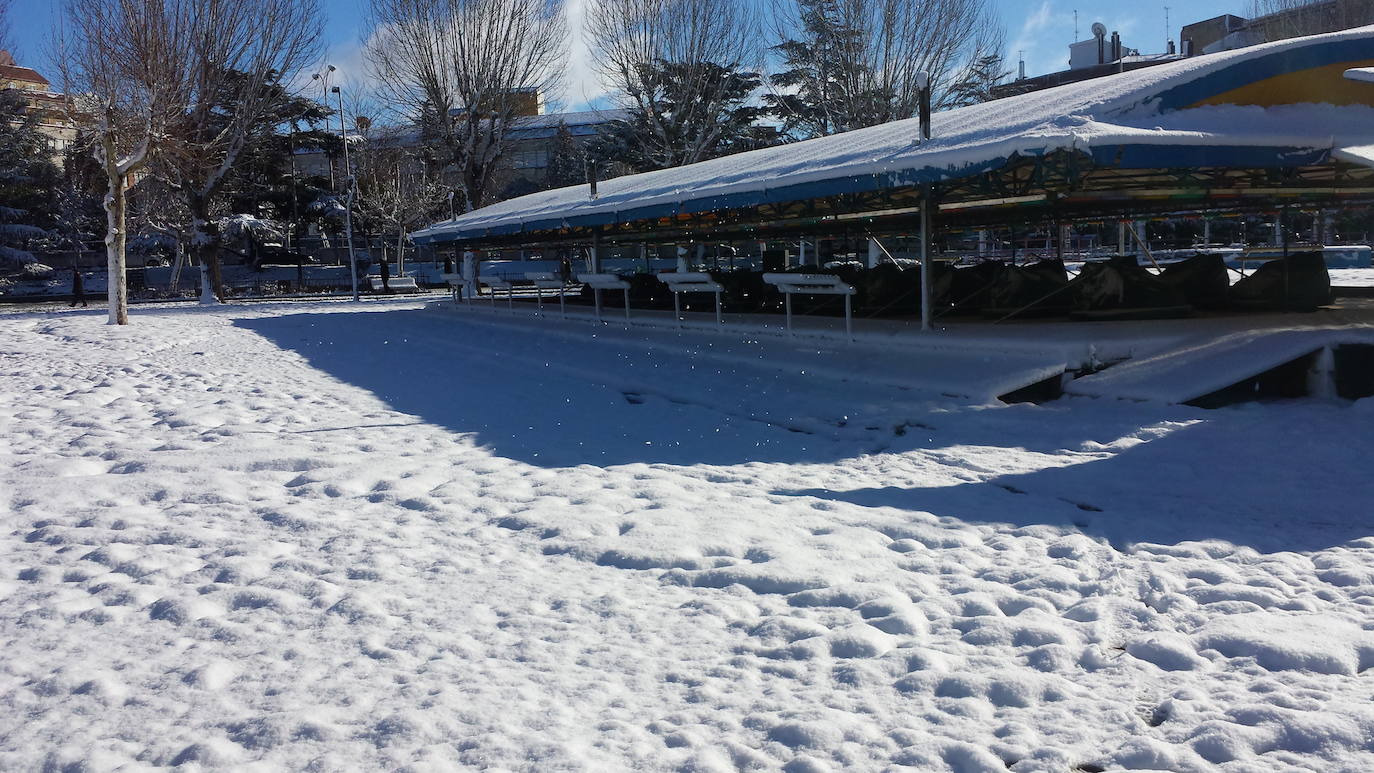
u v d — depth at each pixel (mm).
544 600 3842
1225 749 2490
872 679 3020
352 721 2840
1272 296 9891
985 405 7266
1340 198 13141
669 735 2697
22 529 5145
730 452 6500
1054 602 3613
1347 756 2412
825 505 5043
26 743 2773
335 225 52031
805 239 20125
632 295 17812
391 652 3344
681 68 35188
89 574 4352
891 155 8555
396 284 41812
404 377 11188
